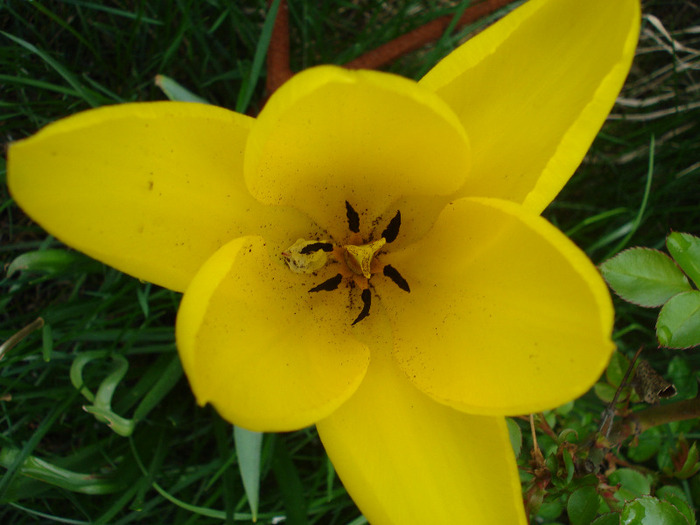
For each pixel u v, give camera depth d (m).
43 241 0.25
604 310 0.13
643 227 0.30
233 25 0.27
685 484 0.23
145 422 0.24
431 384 0.16
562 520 0.27
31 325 0.21
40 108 0.25
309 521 0.25
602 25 0.15
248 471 0.20
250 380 0.14
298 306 0.17
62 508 0.24
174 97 0.22
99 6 0.24
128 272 0.15
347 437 0.16
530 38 0.15
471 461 0.16
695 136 0.30
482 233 0.16
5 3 0.24
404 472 0.16
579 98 0.15
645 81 0.32
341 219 0.18
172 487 0.23
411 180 0.17
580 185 0.31
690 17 0.32
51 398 0.24
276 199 0.16
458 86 0.16
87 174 0.13
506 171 0.16
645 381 0.20
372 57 0.26
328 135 0.15
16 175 0.12
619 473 0.21
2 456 0.21
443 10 0.28
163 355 0.23
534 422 0.22
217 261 0.14
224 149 0.15
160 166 0.14
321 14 0.28
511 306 0.15
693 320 0.18
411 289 0.18
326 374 0.16
